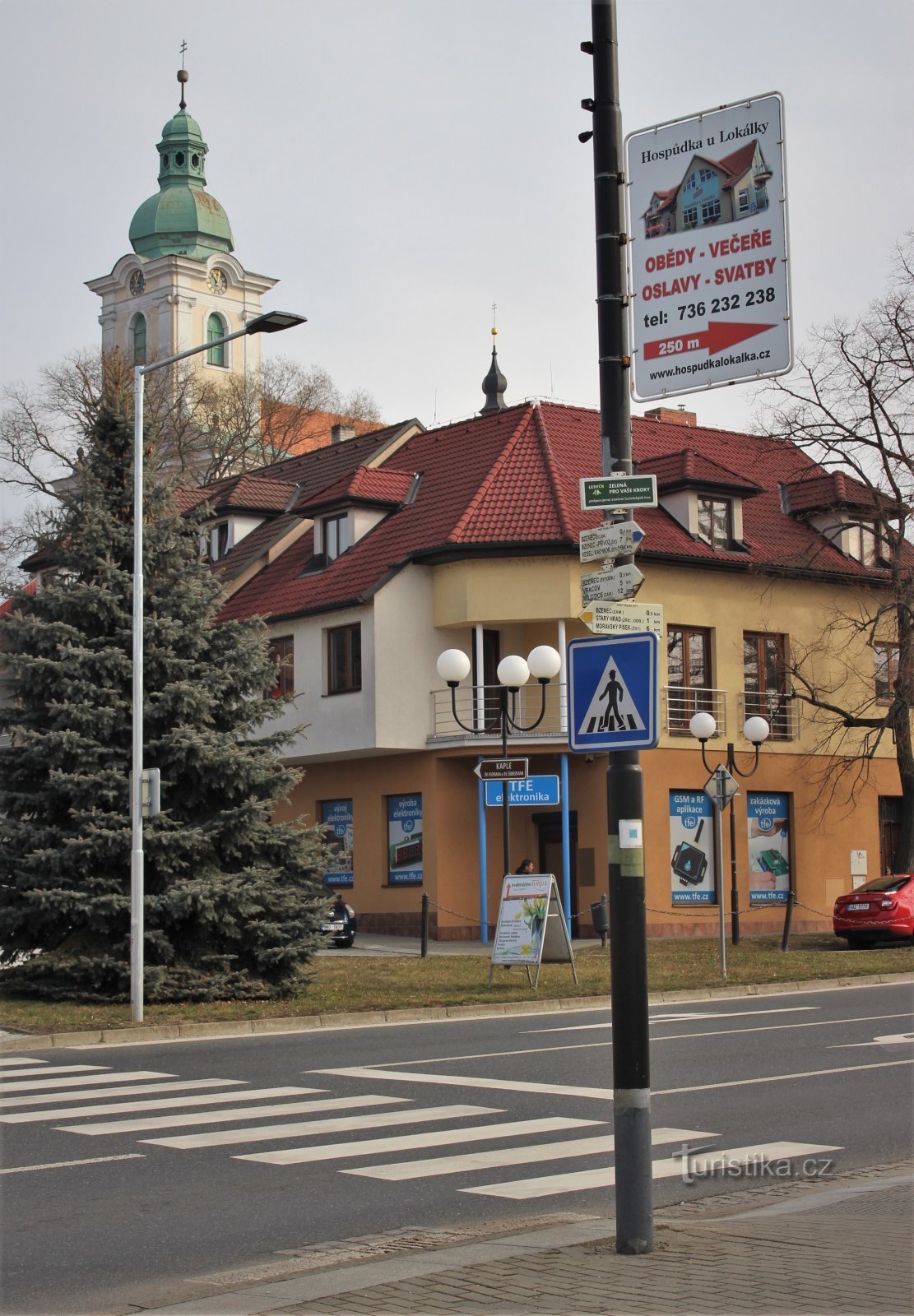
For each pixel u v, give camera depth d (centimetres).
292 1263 752
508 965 2200
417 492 3812
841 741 3744
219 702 2152
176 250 8181
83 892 1988
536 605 3378
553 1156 1012
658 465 3744
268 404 6756
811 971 2461
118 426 2214
